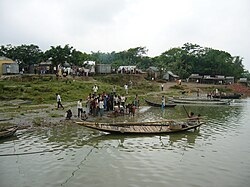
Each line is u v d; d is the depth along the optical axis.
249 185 14.06
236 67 133.62
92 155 18.36
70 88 50.69
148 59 140.88
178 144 21.64
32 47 85.12
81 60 84.81
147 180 14.35
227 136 24.75
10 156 17.88
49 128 25.70
